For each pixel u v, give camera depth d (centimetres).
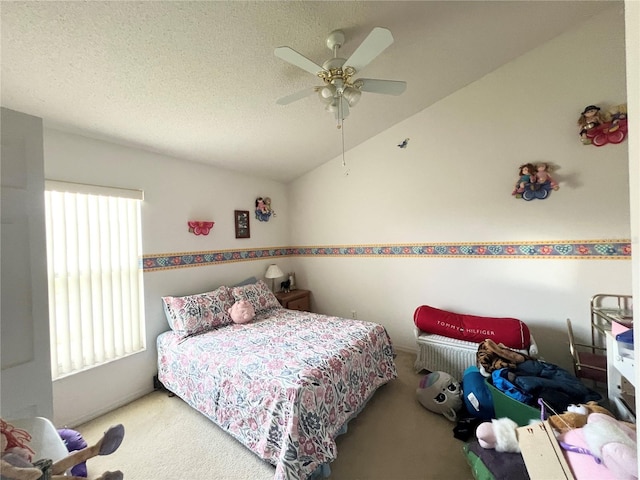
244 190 347
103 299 221
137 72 160
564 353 235
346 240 358
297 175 392
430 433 184
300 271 406
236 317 263
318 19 154
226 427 179
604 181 218
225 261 323
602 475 95
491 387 172
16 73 145
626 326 144
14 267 93
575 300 231
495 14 186
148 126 214
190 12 132
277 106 224
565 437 115
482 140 264
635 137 59
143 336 245
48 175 192
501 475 124
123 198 235
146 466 162
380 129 314
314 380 161
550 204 238
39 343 99
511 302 257
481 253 270
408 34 186
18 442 77
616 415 144
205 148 267
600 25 212
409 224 309
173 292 270
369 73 222
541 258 243
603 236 220
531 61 238
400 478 151
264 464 162
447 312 268
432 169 292
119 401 224
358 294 352
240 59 167
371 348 222
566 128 228
